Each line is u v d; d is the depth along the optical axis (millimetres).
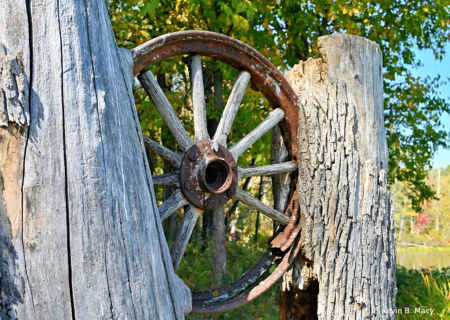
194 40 2359
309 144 2686
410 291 5305
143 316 1432
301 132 2715
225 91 7207
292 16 6145
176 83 7555
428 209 39094
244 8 4062
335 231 2654
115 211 1427
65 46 1404
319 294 2646
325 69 2871
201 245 6895
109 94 1507
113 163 1458
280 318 3250
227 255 7531
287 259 2678
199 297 2494
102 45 1533
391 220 2896
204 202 2406
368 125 2896
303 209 2656
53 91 1364
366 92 2928
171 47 2303
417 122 7070
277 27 6477
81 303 1325
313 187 2652
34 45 1354
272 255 2803
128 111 1631
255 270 2756
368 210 2752
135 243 1467
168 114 2396
